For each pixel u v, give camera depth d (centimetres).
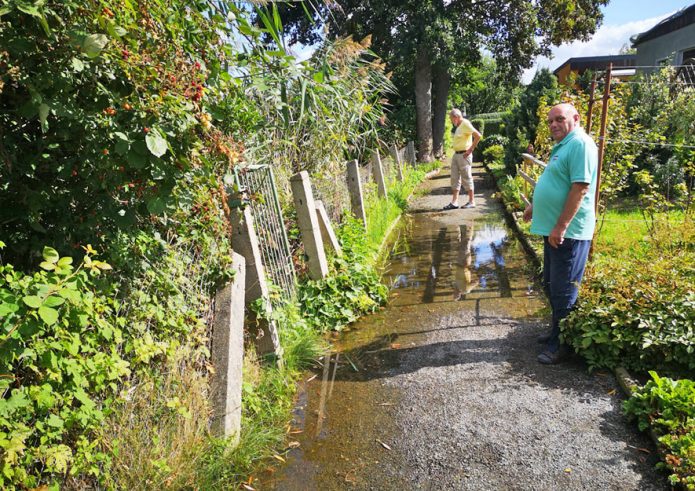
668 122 880
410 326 492
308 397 376
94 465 223
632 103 954
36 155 213
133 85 206
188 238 312
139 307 268
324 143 672
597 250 572
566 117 375
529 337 445
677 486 254
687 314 356
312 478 287
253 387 357
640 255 509
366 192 925
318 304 505
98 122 209
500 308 520
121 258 251
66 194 229
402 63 1888
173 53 229
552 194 384
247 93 449
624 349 376
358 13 1894
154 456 262
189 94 224
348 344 463
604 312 378
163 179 229
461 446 304
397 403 358
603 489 261
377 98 789
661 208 641
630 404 313
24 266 226
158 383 273
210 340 328
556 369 384
